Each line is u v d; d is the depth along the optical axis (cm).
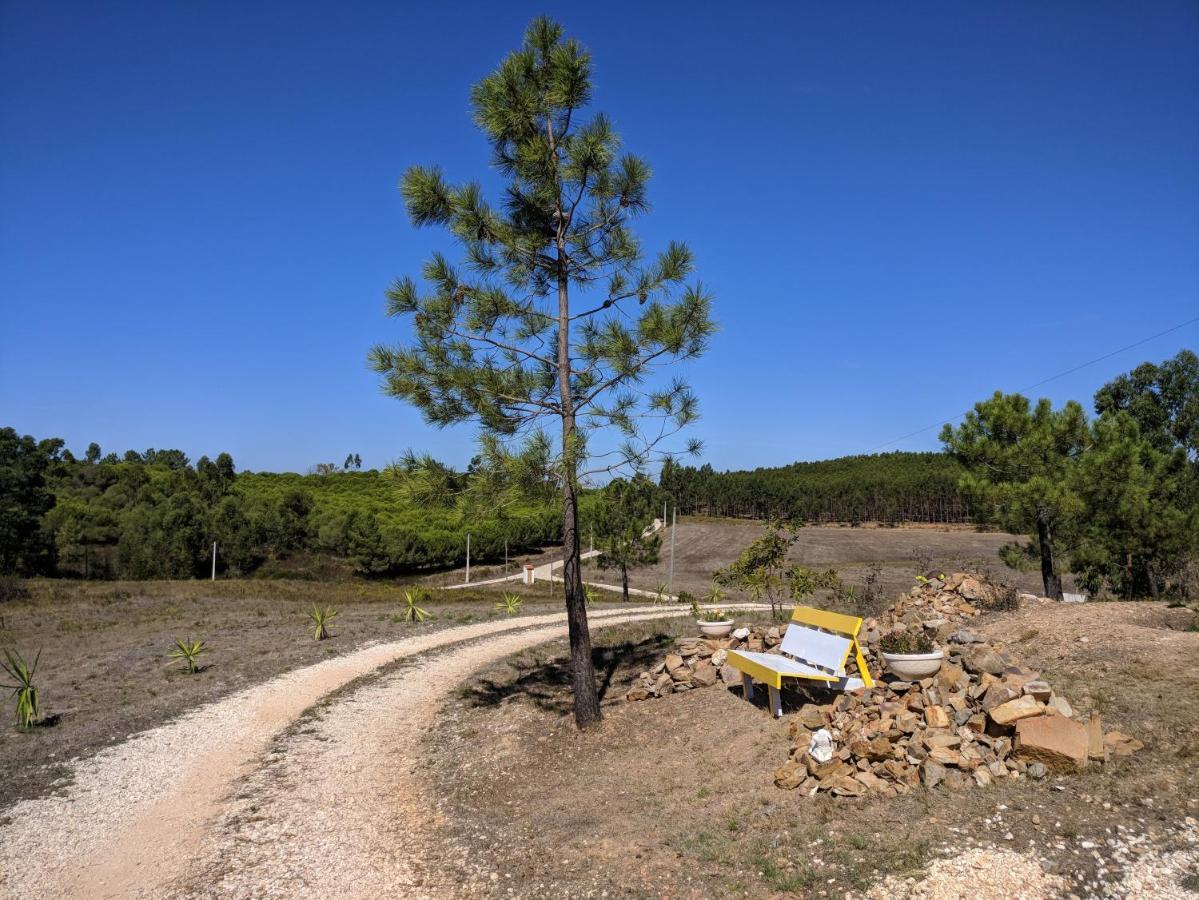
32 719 1051
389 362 876
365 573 5188
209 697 1189
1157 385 2486
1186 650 679
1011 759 541
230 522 4919
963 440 1560
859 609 1504
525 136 929
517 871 548
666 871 511
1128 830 439
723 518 9656
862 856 474
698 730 797
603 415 913
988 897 407
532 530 6706
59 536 4728
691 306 878
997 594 1062
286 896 540
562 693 1094
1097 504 1398
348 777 815
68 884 582
